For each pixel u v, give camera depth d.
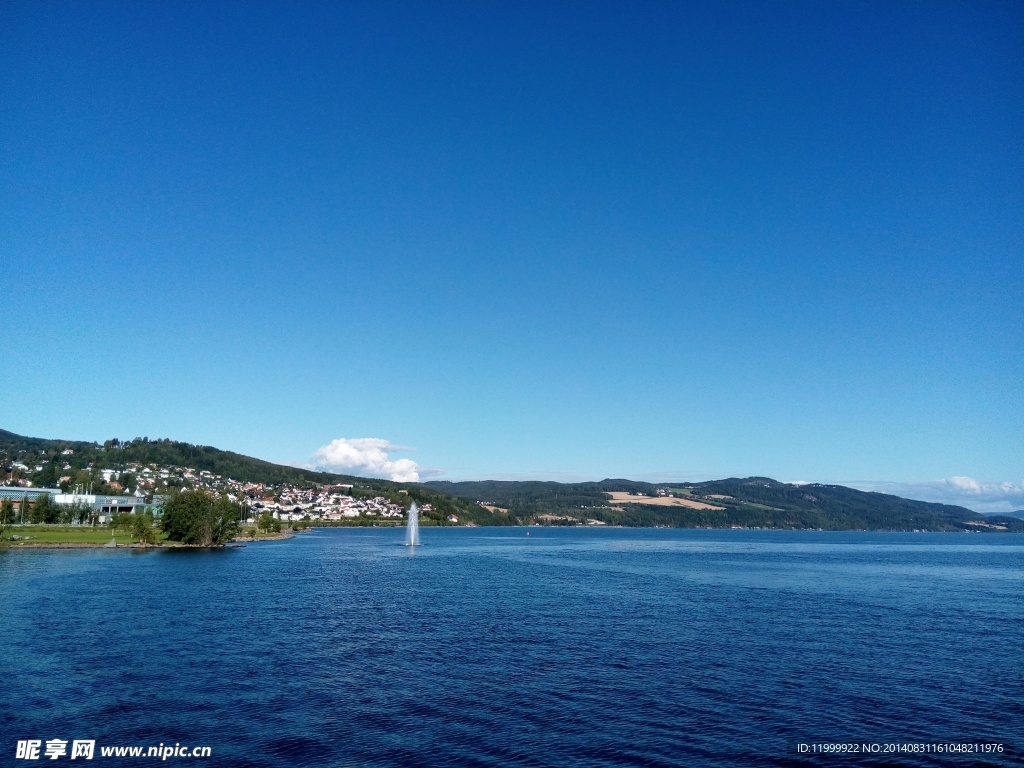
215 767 36.47
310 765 36.78
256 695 48.53
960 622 81.50
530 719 44.00
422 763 37.09
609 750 39.12
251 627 73.38
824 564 184.62
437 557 193.88
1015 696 50.06
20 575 116.94
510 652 62.41
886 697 49.44
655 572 150.00
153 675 53.16
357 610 86.69
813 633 72.81
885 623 80.00
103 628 70.81
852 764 37.88
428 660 59.12
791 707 46.84
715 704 47.34
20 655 58.59
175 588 104.06
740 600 100.25
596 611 87.75
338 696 48.44
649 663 58.41
